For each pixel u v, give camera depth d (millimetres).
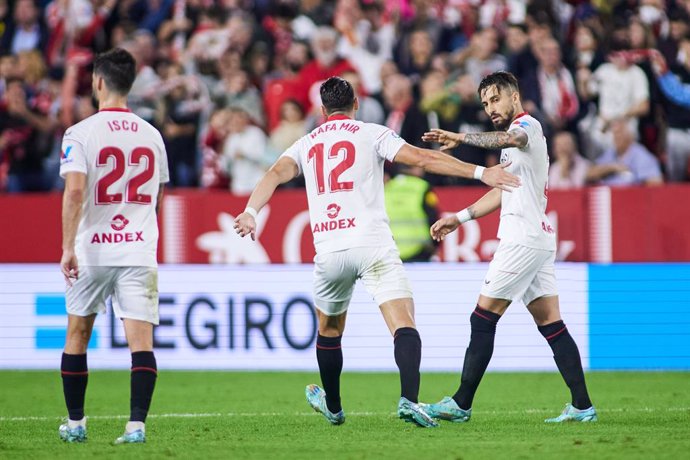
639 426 23438
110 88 20766
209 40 48875
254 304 38781
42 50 51000
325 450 19672
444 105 45719
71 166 19891
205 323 38938
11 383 35812
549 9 48250
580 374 24156
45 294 39500
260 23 51094
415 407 21047
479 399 30656
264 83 49094
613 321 38344
